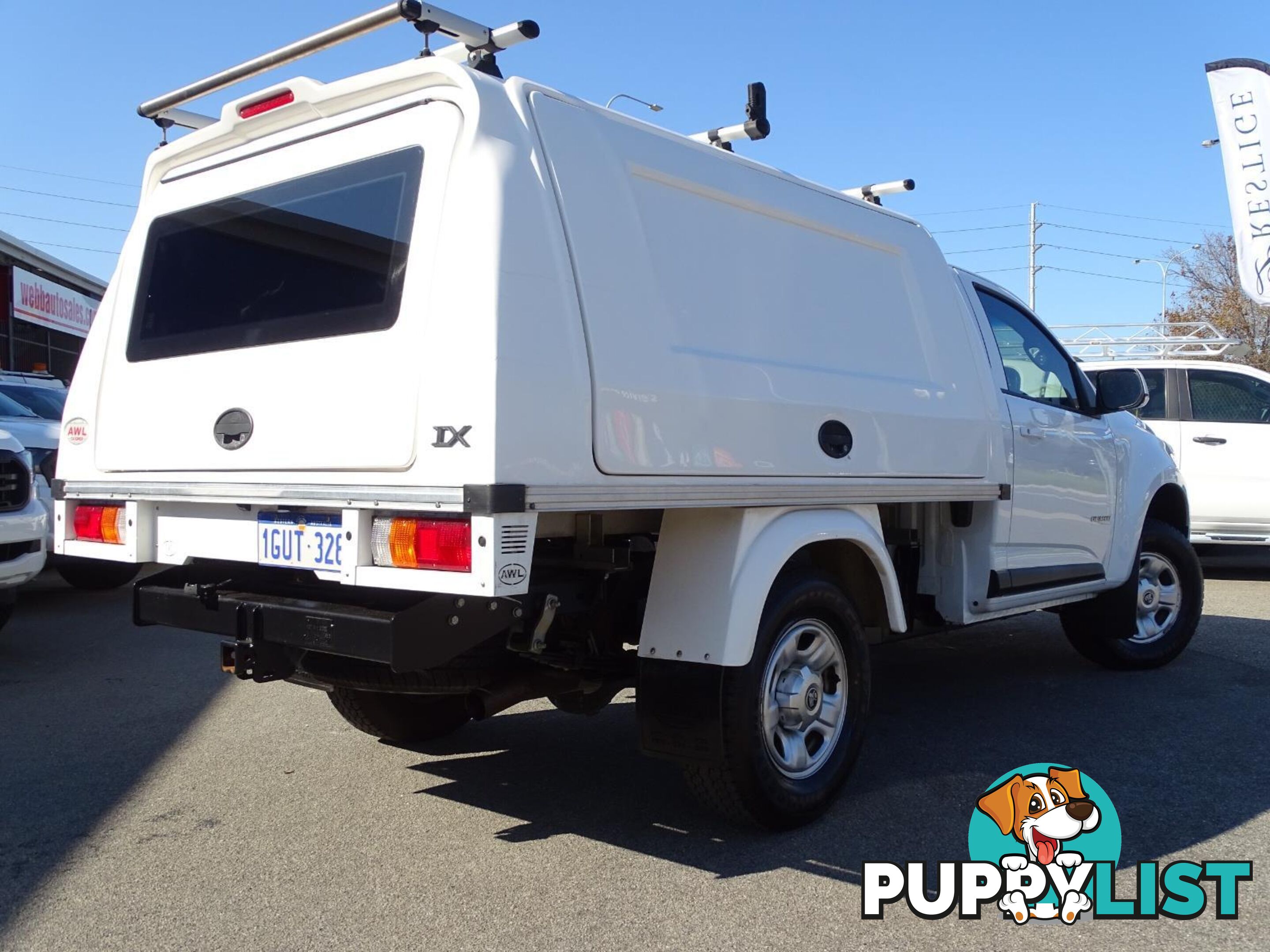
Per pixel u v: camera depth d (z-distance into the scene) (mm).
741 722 3633
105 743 5105
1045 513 5488
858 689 4180
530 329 3027
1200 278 40188
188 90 4016
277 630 3395
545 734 5289
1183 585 6676
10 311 19734
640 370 3326
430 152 3232
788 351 3994
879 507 5070
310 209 3537
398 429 3092
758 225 3996
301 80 3590
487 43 3406
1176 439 10320
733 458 3615
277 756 4902
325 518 3314
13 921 3248
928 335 4801
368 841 3873
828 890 3451
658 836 3924
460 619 3193
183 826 4031
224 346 3684
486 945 3084
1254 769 4617
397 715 4852
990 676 6441
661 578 3744
